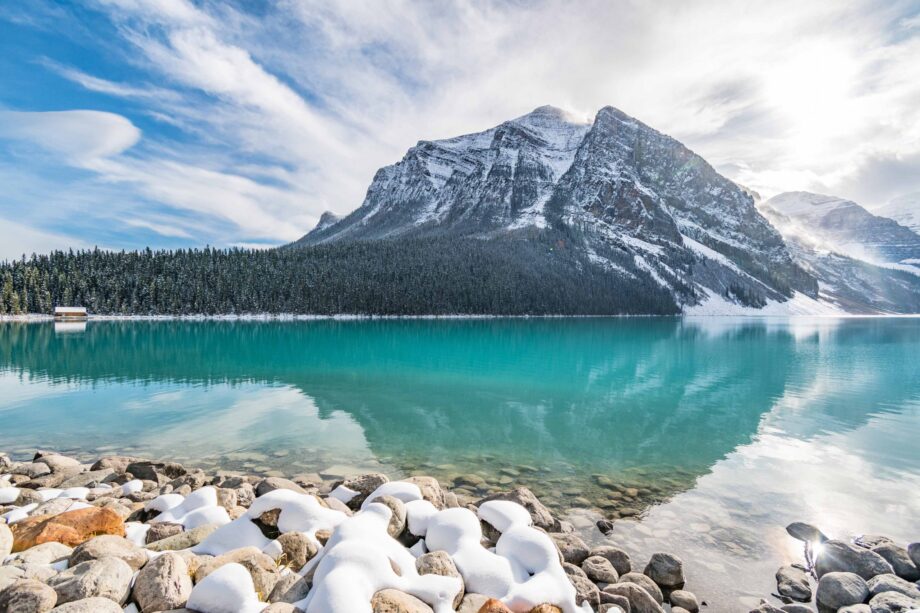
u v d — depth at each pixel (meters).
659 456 15.16
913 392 26.94
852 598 7.09
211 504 8.40
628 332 82.62
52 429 17.61
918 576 7.92
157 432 17.31
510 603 5.62
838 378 32.25
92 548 5.91
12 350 45.03
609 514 10.62
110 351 44.75
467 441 16.69
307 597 5.16
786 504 11.30
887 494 11.99
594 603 6.61
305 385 27.52
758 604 7.36
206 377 30.09
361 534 6.27
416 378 30.52
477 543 6.61
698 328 100.38
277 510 7.16
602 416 20.75
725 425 19.30
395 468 13.76
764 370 35.91
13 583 4.97
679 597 7.29
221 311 111.94
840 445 16.44
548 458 14.89
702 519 10.40
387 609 4.88
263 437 16.80
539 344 56.06
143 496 9.98
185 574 5.60
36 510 8.13
